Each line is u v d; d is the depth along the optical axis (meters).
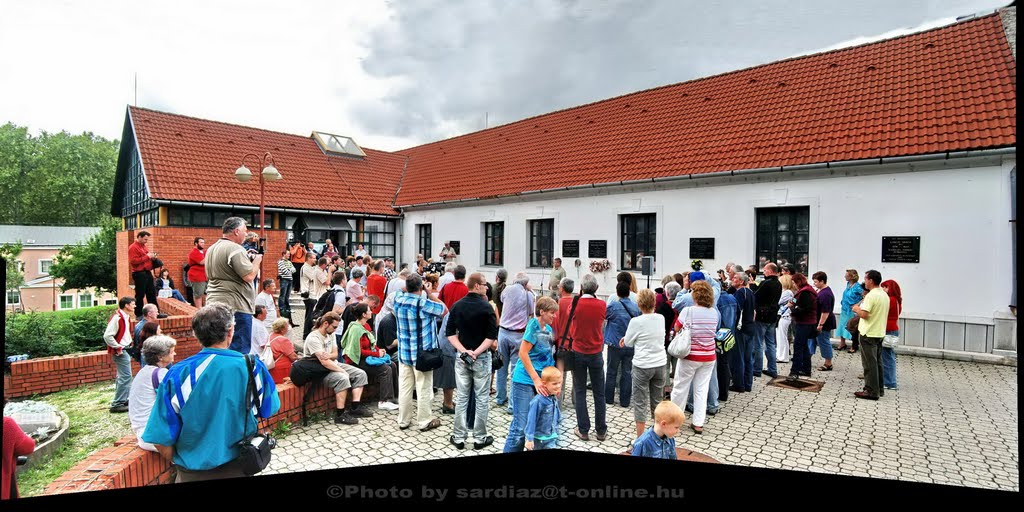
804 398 7.21
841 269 10.54
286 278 13.32
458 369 5.49
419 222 20.41
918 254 9.66
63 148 30.17
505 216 17.22
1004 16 11.48
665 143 14.67
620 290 6.82
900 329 9.82
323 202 19.27
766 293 8.03
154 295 10.97
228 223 5.44
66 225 32.97
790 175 11.15
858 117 11.33
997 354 8.88
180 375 3.14
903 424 6.16
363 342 6.86
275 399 3.47
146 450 4.12
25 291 31.61
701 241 12.59
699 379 5.93
